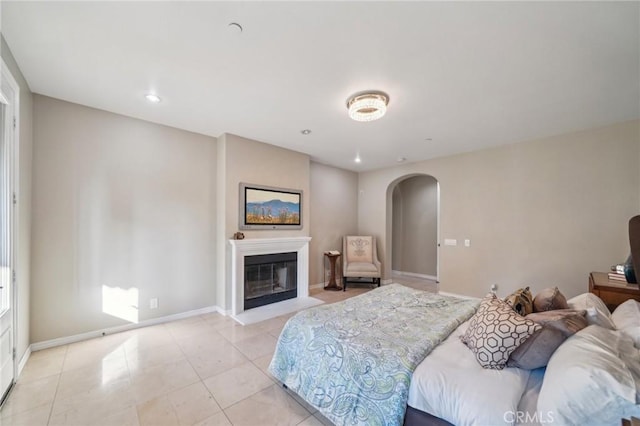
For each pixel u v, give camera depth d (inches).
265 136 148.1
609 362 38.8
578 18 60.9
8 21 63.2
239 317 139.4
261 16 61.6
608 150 126.5
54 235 104.8
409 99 101.9
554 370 43.0
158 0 57.1
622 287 90.3
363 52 74.7
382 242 226.4
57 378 84.8
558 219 140.3
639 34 65.7
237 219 148.9
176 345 108.8
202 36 68.7
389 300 99.7
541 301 68.8
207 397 76.9
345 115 118.0
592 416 36.7
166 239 133.8
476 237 169.2
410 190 265.3
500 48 72.2
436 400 49.5
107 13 60.9
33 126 100.3
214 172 150.8
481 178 167.9
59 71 85.7
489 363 53.2
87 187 112.3
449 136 144.3
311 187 207.8
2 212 77.0
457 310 88.0
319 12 60.2
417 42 70.2
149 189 128.5
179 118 123.9
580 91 94.9
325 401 65.1
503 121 122.8
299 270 176.9
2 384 73.6
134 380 84.5
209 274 148.6
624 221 122.5
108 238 117.5
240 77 88.3
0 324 72.4
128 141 122.5
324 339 71.4
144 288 127.3
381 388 55.9
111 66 82.8
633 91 94.3
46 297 103.1
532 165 148.9
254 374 88.7
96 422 67.1
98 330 115.3
